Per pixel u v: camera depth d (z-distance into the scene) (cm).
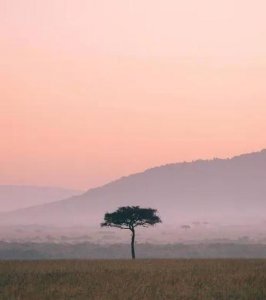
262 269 4997
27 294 3453
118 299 3238
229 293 3469
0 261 6669
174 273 4700
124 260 7056
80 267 5484
